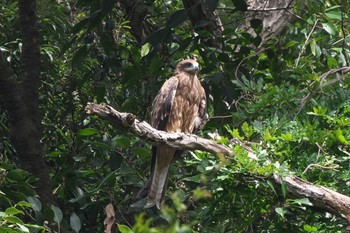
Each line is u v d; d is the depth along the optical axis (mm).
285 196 8609
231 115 10594
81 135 10633
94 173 11234
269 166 8539
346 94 9914
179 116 12008
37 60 12297
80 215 11180
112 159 10641
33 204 9906
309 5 11898
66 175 10922
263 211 9141
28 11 12297
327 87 10297
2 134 12656
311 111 10109
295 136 9172
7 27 13219
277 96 9992
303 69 11312
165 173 10375
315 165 9055
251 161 8531
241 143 9109
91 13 11953
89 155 11906
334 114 9680
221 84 11508
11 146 12656
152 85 12203
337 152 9469
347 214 8609
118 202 10867
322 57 12555
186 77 12047
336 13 11672
